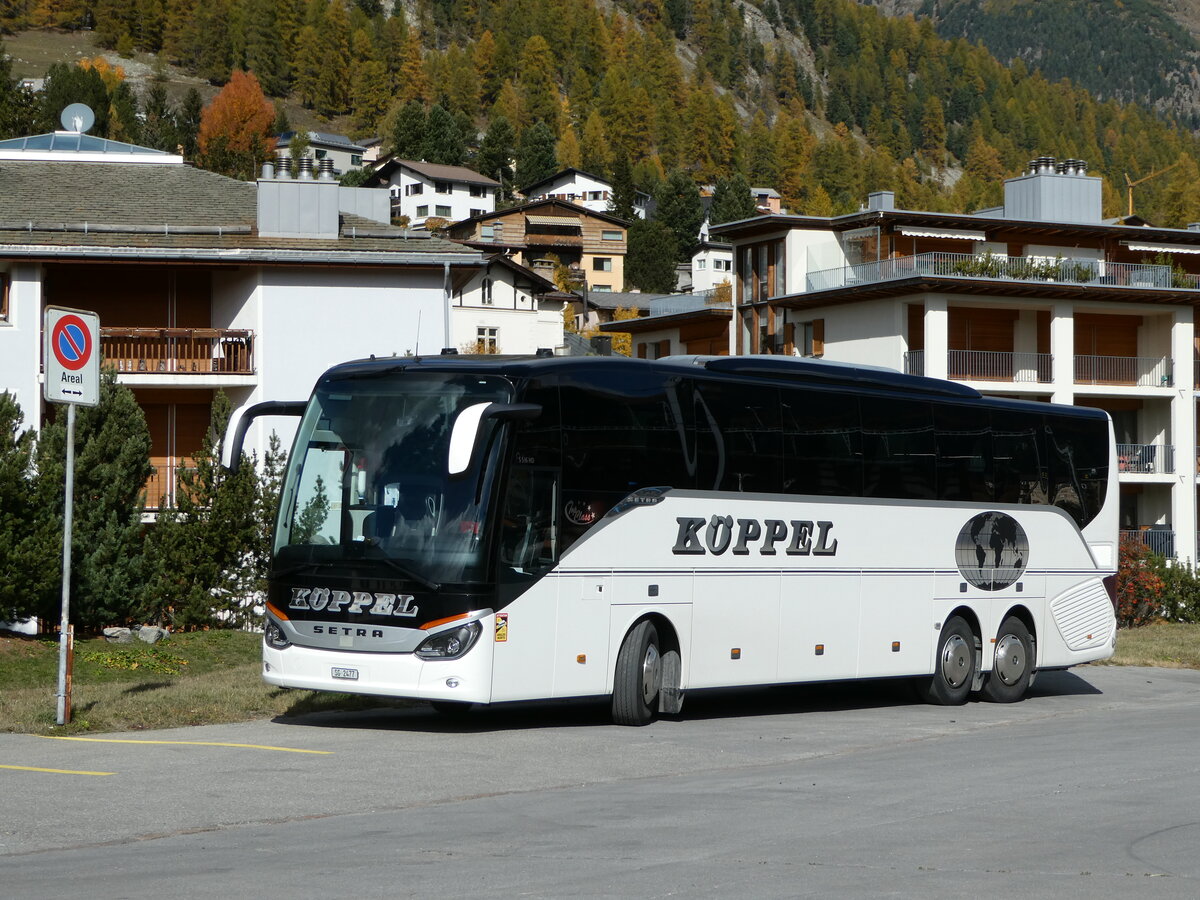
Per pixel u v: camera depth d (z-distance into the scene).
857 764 13.24
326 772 12.13
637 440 15.77
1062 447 21.12
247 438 33.94
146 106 198.25
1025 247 64.00
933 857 9.03
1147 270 61.88
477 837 9.57
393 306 34.75
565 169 183.88
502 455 14.43
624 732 15.27
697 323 73.06
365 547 14.48
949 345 59.38
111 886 8.10
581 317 125.94
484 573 14.20
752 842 9.45
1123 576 38.22
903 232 61.59
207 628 28.45
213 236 34.12
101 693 16.97
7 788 11.25
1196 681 23.48
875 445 18.44
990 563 19.91
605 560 15.33
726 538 16.61
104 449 27.12
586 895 7.93
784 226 64.44
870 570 18.28
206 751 13.30
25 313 32.66
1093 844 9.48
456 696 14.05
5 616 24.86
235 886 8.10
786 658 17.25
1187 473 60.62
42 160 37.84
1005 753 14.10
